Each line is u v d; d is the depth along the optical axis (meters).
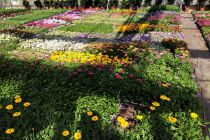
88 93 4.85
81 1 22.98
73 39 10.39
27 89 5.10
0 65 6.34
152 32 11.44
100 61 6.74
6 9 22.66
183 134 3.48
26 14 18.80
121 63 6.50
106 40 10.14
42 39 10.14
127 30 11.71
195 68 6.95
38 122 3.78
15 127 3.64
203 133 3.71
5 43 9.27
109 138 3.48
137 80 5.29
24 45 9.09
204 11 18.81
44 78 5.64
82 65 6.35
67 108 4.40
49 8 24.14
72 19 16.00
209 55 8.19
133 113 4.23
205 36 10.42
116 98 4.66
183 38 10.37
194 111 4.14
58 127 3.66
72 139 3.43
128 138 3.52
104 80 5.34
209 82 5.95
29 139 3.48
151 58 6.96
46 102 4.56
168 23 13.37
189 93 4.94
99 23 14.33
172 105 4.25
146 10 19.00
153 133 3.55
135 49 7.64
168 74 5.89
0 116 3.97
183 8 20.47
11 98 4.62
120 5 22.23
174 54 7.49
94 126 3.71
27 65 6.49
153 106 4.29
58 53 7.61
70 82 5.41
